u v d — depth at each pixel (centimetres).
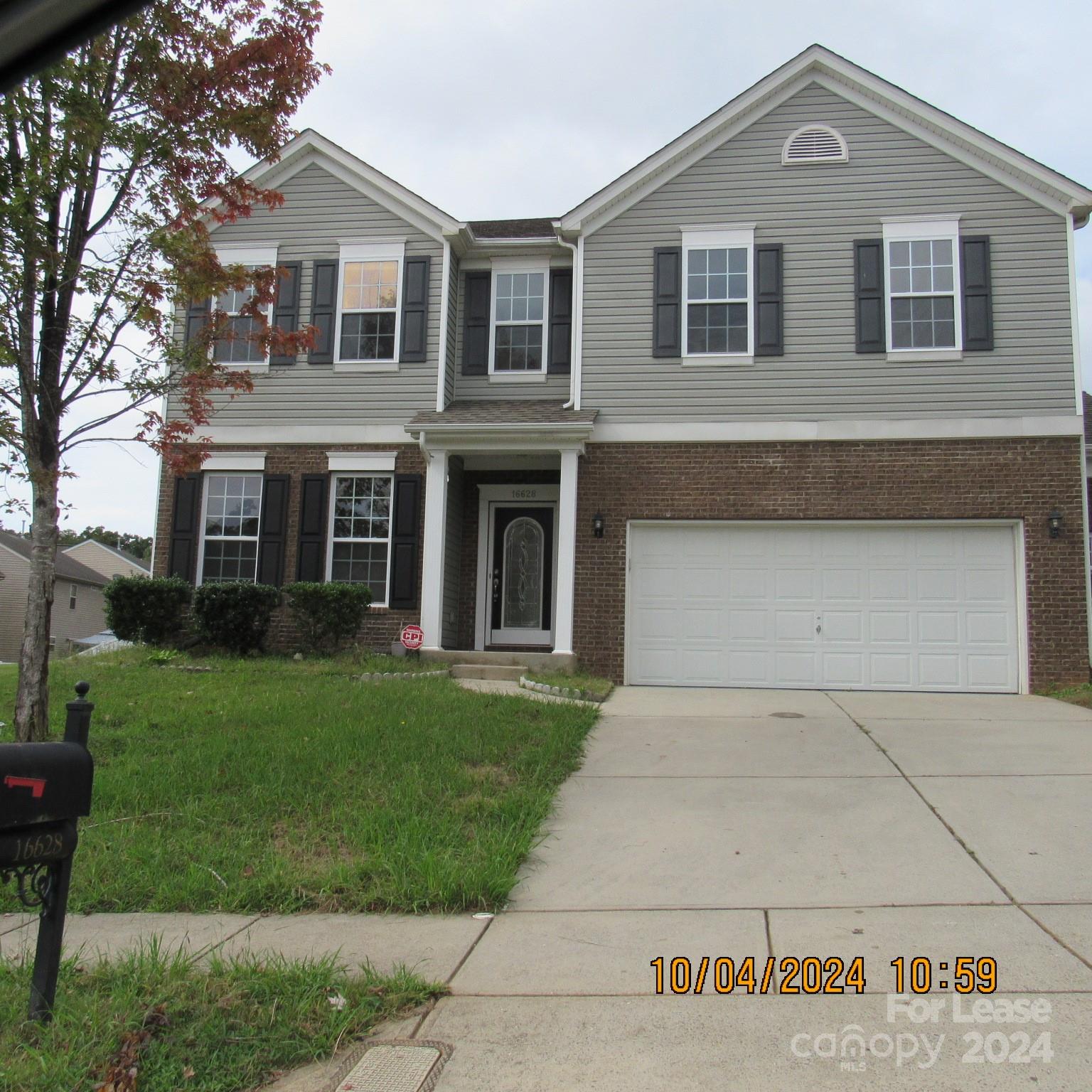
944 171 1417
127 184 853
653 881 580
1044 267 1382
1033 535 1338
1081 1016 393
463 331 1603
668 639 1415
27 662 833
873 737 963
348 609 1416
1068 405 1353
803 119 1458
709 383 1435
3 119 762
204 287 883
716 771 831
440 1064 367
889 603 1375
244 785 741
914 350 1394
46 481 830
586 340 1473
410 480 1507
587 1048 378
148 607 1447
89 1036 380
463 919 530
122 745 857
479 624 1566
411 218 1559
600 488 1439
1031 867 581
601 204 1487
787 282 1437
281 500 1533
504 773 797
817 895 546
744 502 1406
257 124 873
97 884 571
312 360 1550
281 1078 364
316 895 557
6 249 777
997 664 1340
